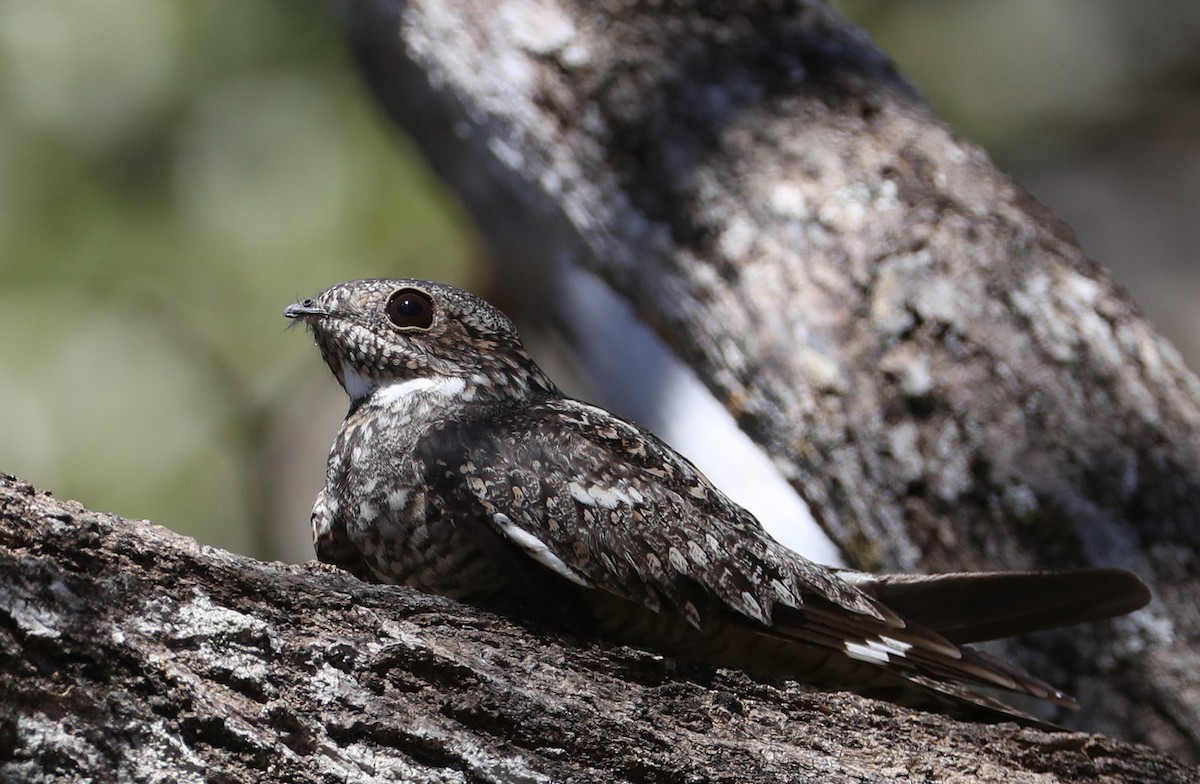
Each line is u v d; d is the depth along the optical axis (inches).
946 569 272.4
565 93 343.6
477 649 175.3
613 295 373.1
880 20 581.6
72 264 417.7
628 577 201.3
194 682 154.0
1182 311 629.9
